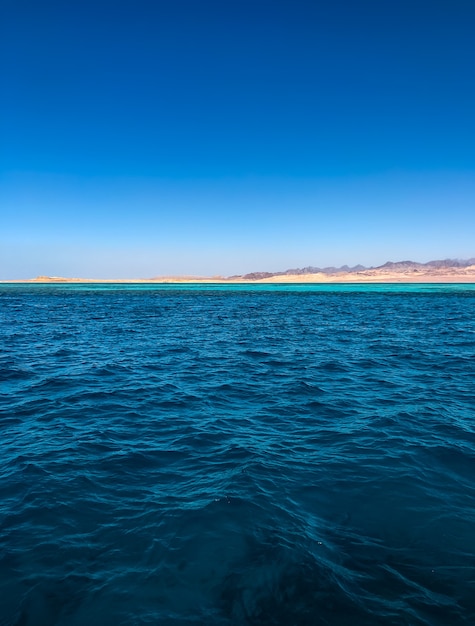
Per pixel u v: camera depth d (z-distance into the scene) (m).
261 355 19.78
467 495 6.75
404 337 26.33
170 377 15.11
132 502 6.45
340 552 5.27
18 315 41.28
